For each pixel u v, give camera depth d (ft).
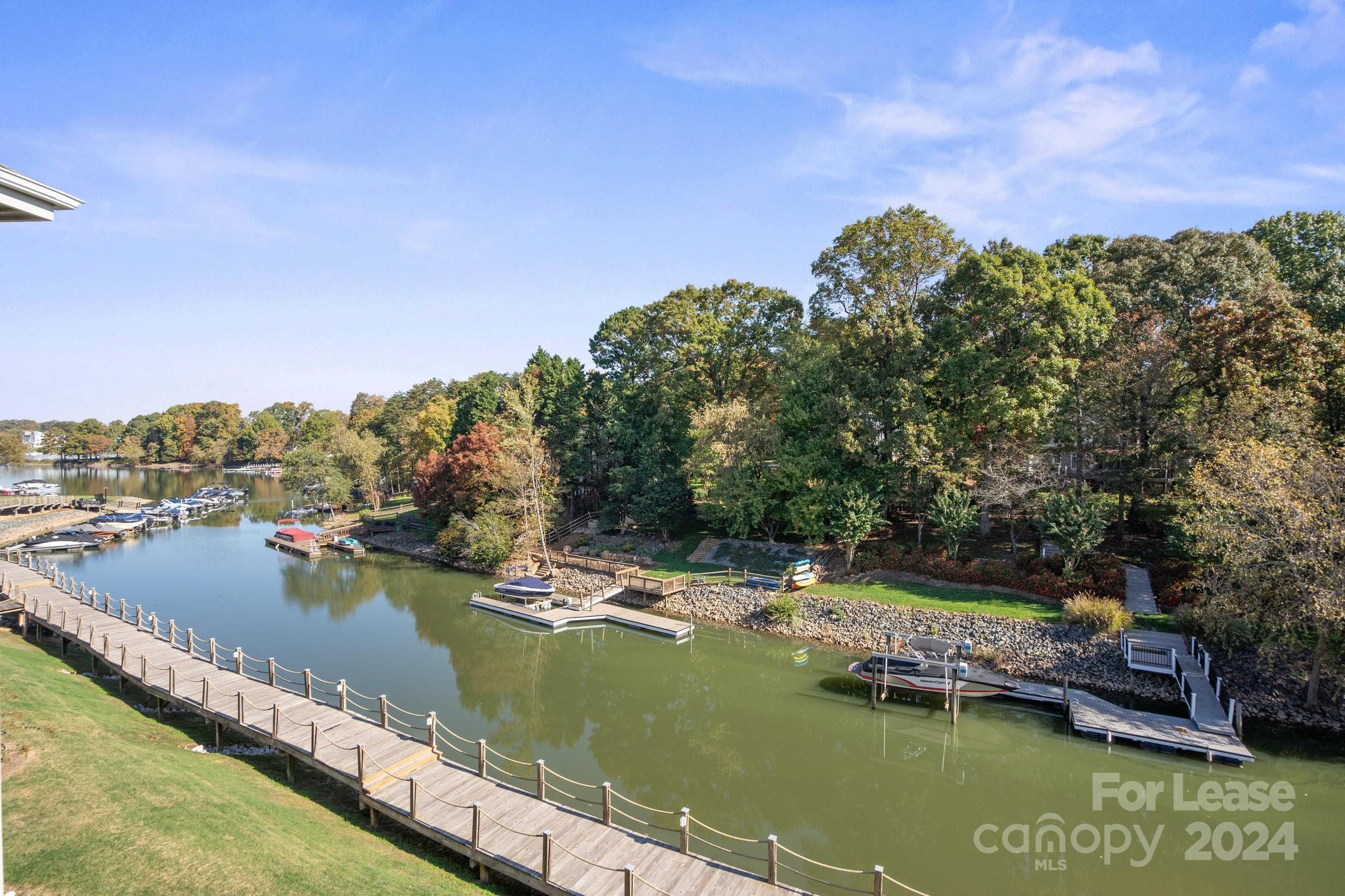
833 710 90.07
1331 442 92.38
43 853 41.39
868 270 140.87
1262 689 82.23
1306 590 74.49
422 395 402.72
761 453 143.64
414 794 54.65
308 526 249.34
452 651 116.06
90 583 162.81
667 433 174.29
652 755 80.18
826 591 123.54
